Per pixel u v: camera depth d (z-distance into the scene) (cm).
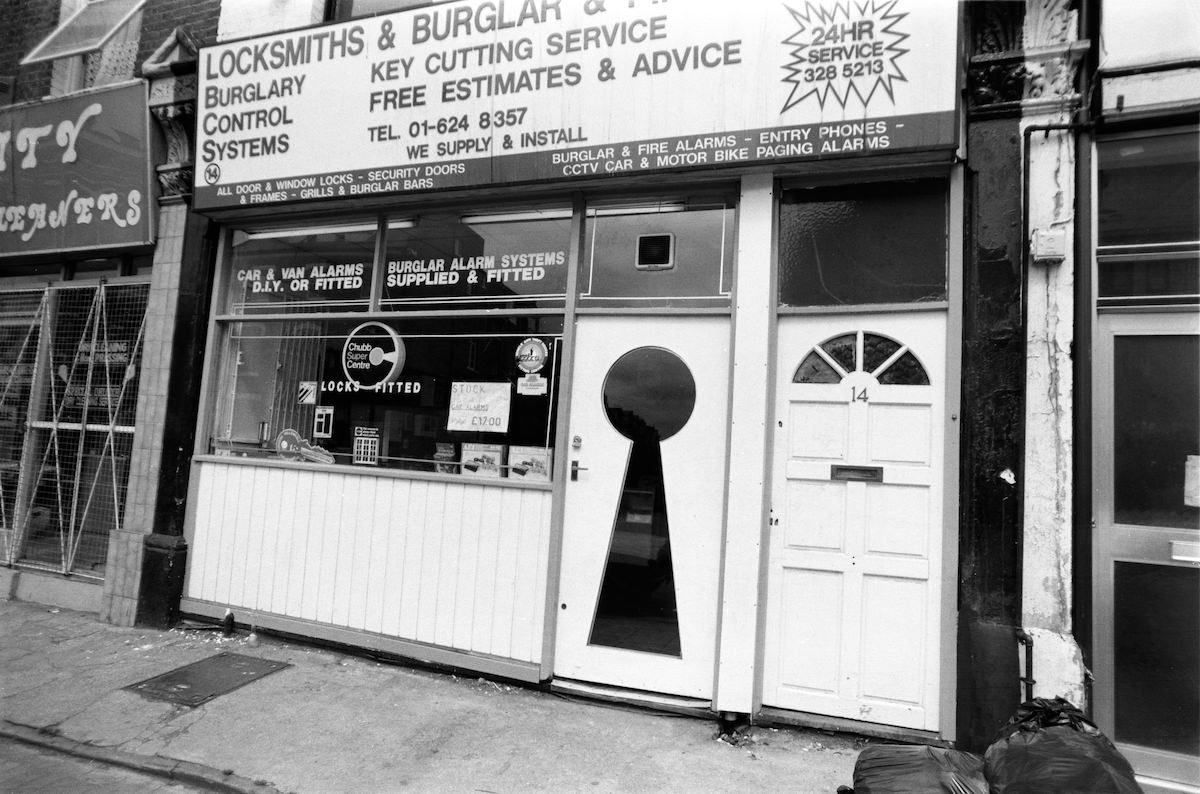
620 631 395
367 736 348
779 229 386
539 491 416
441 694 396
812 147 358
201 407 512
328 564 462
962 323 348
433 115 436
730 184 398
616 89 394
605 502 404
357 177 455
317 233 504
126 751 337
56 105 561
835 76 354
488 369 443
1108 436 332
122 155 535
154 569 498
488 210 454
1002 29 348
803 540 366
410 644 433
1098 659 324
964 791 236
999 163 348
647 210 420
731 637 363
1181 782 310
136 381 550
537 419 427
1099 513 330
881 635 349
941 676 336
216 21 545
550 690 398
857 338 369
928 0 341
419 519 443
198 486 506
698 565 384
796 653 362
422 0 497
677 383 400
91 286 576
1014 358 338
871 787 248
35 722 364
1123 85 329
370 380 475
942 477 347
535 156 412
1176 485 322
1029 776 228
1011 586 329
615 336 414
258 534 484
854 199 378
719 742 345
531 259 442
